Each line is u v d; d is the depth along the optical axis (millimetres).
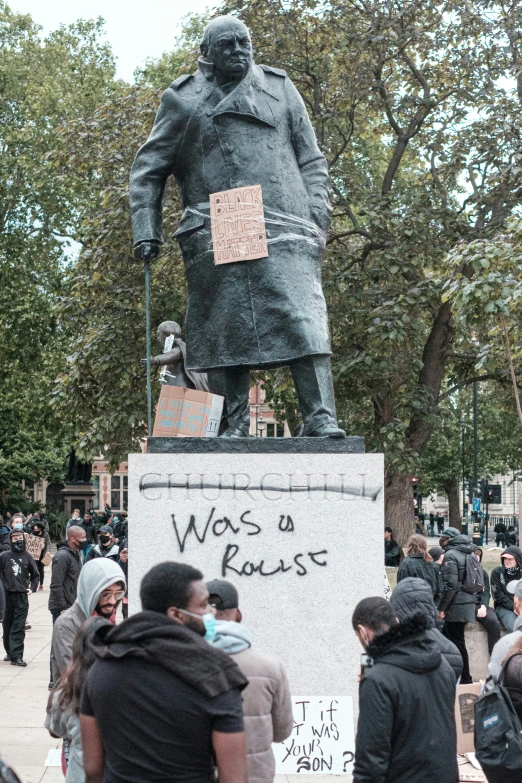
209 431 7609
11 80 39625
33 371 36406
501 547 45156
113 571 5004
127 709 3359
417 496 55250
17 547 12898
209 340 7535
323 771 6730
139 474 6988
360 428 24703
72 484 48531
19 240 37031
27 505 46938
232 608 4551
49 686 11102
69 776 4395
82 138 22609
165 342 9703
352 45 22141
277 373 21625
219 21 7508
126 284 21703
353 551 6957
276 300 7344
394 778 4109
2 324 36219
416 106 23750
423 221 21500
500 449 52094
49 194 37031
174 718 3320
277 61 22828
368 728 4074
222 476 6996
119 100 22797
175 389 7703
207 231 7512
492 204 22516
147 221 7656
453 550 10914
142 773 3332
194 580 3596
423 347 25641
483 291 14086
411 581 5500
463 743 7156
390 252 21469
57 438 42906
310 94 24062
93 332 21938
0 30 41281
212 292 7508
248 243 7371
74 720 4375
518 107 21797
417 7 22203
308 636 6895
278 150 7516
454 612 10836
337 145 24109
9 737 8539
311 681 6867
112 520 29109
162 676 3361
